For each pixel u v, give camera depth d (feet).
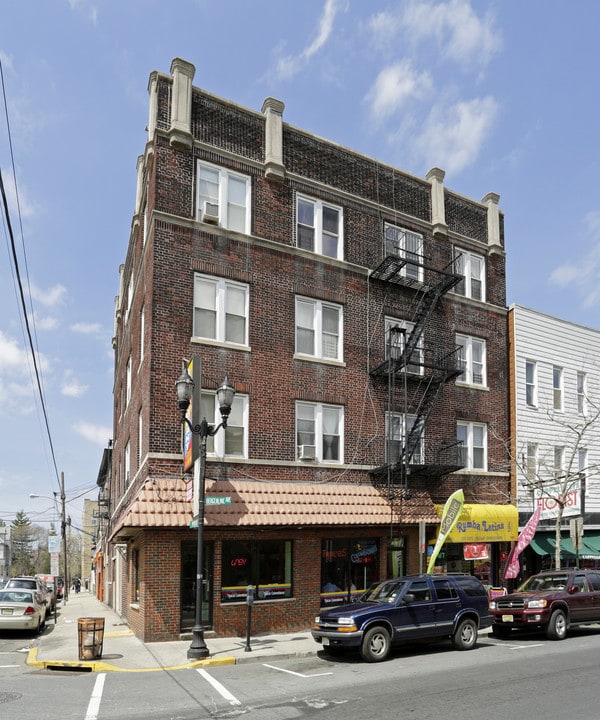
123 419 92.53
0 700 33.91
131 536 66.69
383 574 68.80
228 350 63.67
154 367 59.57
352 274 73.72
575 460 92.53
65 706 32.45
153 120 64.85
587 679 36.60
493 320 87.56
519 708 30.27
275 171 69.21
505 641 54.54
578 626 62.80
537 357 90.33
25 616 63.31
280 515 60.18
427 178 84.69
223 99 68.18
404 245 79.36
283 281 68.39
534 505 83.76
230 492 59.72
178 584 56.44
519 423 86.12
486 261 88.89
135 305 78.89
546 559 88.58
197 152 65.36
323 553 65.92
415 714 29.55
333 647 49.01
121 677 41.27
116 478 105.91
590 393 95.81
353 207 75.77
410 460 72.18
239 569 60.29
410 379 75.61
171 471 58.54
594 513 91.15
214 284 64.49
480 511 76.84
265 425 64.59
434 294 77.30
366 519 65.57
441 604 49.01
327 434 69.26
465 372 83.15
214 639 56.49
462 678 37.73
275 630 60.64
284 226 69.77
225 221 65.92
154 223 61.57
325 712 30.48
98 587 155.33
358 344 72.74
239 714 30.55
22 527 373.61
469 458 81.35
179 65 65.16
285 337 67.56
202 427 49.70
